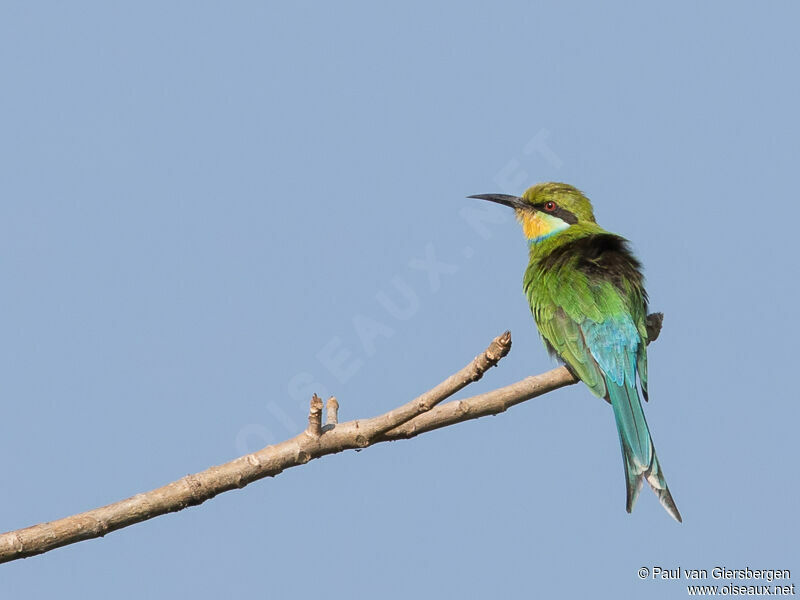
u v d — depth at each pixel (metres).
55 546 7.36
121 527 7.56
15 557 7.27
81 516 7.44
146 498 7.59
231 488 7.79
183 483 7.68
